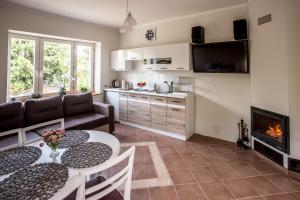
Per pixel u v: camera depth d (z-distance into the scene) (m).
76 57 4.82
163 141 3.75
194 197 2.10
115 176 1.26
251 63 3.24
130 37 5.14
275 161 2.75
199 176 2.52
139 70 5.02
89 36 4.75
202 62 3.78
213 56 3.64
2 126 2.77
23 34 3.86
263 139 2.97
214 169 2.70
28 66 3.98
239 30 3.26
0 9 3.34
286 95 2.53
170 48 4.05
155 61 4.30
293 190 2.22
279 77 2.63
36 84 4.11
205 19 3.83
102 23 4.78
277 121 2.76
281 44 2.57
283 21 2.52
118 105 4.93
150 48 4.37
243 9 3.41
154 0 3.23
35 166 1.39
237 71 3.42
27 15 3.67
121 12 3.89
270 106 2.81
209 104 3.94
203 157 3.07
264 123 3.06
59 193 1.06
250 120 3.43
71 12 3.93
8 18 3.44
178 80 4.31
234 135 3.68
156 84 4.67
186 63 3.86
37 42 4.08
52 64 4.38
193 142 3.71
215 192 2.19
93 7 3.62
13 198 1.05
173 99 3.87
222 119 3.80
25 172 1.31
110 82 5.41
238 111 3.60
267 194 2.15
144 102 4.37
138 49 4.61
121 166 2.74
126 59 4.89
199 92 4.05
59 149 1.71
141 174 2.56
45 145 1.81
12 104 2.89
